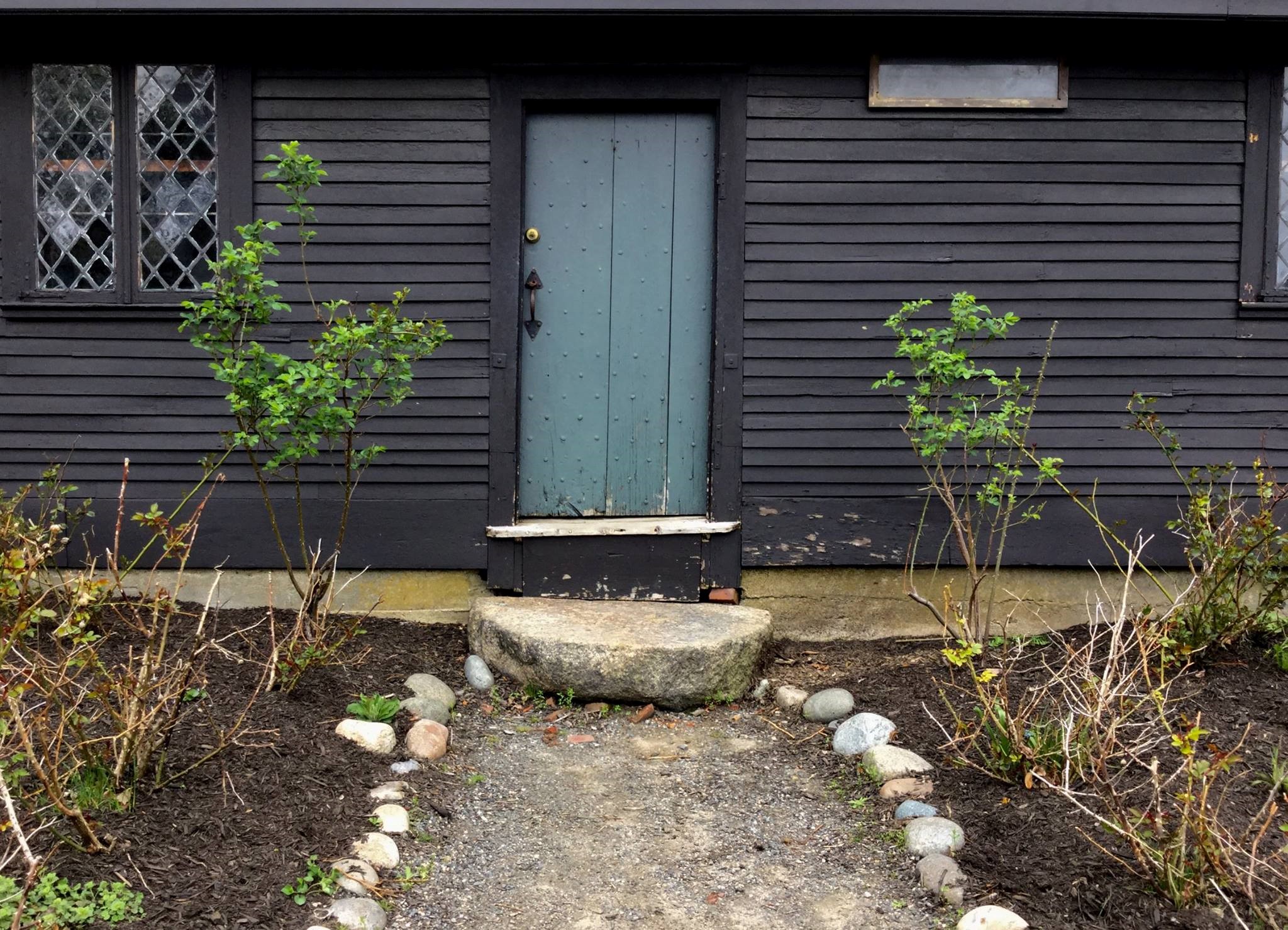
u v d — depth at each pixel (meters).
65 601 4.09
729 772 4.54
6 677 3.85
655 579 5.87
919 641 5.85
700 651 5.09
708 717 5.09
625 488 5.98
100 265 5.84
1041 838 3.68
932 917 3.45
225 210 5.74
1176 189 5.79
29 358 5.80
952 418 5.61
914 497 5.88
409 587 5.91
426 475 5.87
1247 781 4.00
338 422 4.92
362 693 4.82
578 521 5.93
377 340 5.07
